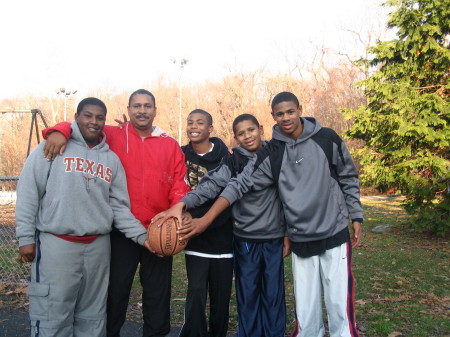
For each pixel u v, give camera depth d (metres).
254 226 3.79
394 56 11.31
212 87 45.91
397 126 10.43
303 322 3.63
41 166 3.34
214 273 3.82
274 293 3.80
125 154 3.76
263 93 43.44
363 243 9.62
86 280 3.46
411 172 10.62
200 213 3.84
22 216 3.27
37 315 3.29
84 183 3.38
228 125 43.16
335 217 3.60
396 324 4.52
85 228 3.36
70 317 3.39
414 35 10.36
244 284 3.80
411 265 7.32
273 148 3.68
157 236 3.43
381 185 11.57
